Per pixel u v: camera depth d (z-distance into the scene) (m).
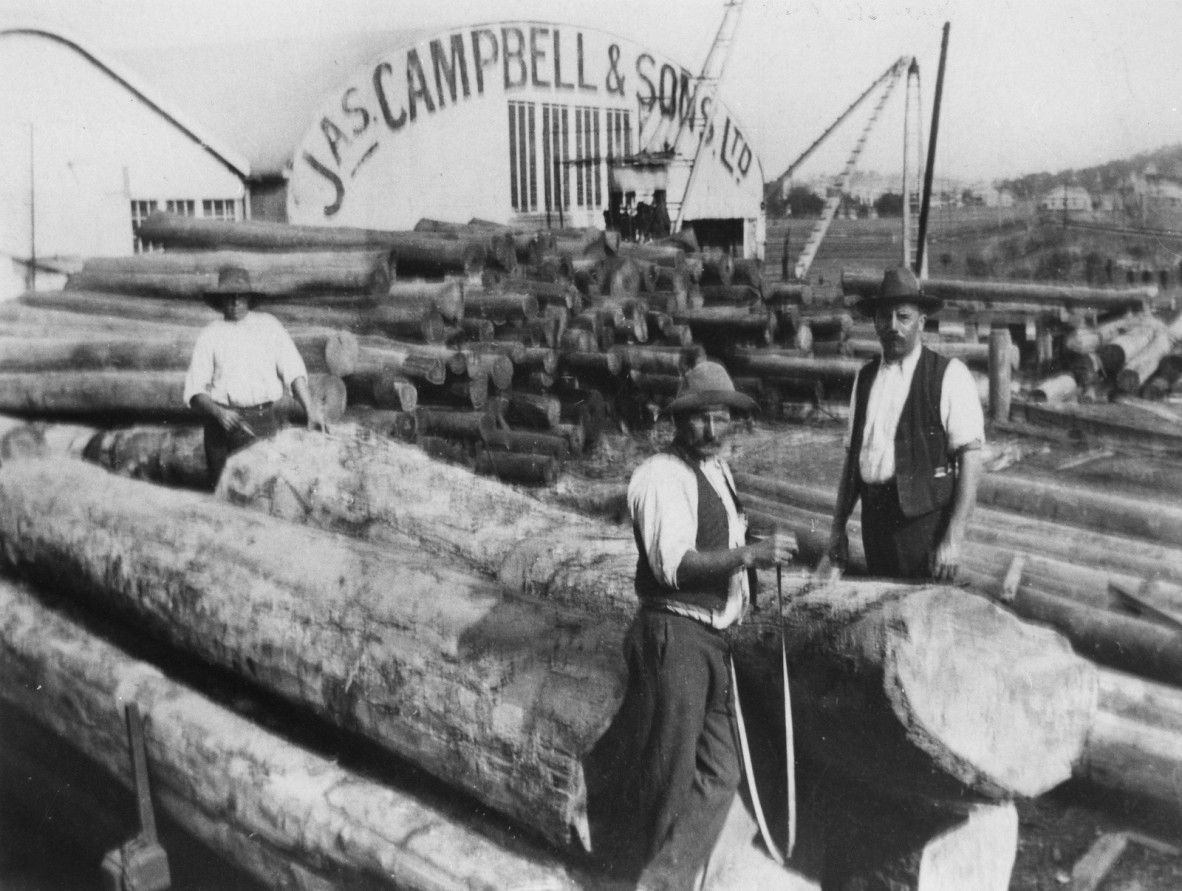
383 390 5.57
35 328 6.62
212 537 4.28
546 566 3.64
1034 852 3.31
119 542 4.48
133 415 6.19
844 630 2.83
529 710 3.07
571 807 2.94
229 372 5.36
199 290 6.24
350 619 3.60
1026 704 2.90
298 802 3.43
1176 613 3.44
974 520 4.09
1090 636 3.54
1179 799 3.09
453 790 3.37
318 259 5.89
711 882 3.00
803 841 3.14
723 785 2.95
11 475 5.30
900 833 3.02
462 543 3.99
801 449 4.59
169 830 4.17
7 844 4.52
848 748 2.91
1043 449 4.35
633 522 2.96
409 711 3.35
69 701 4.38
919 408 3.47
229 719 3.87
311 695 3.67
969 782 2.81
